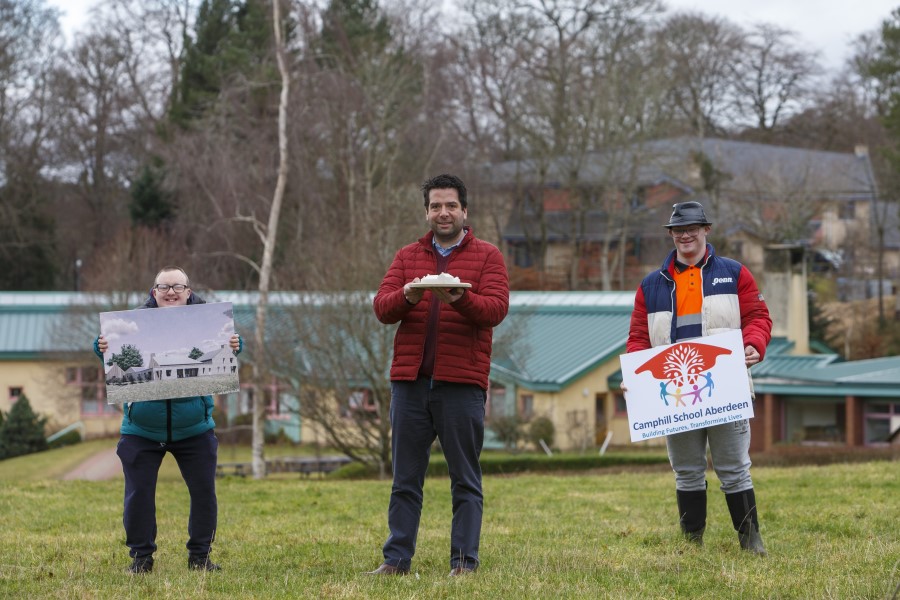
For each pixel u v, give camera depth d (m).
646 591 7.80
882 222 75.88
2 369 49.16
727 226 65.62
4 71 67.06
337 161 50.22
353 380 28.52
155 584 8.05
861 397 40.09
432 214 8.49
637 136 63.66
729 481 9.51
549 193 71.62
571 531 11.56
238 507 14.73
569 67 63.69
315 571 8.91
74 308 42.78
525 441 39.00
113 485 18.45
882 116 63.97
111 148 74.69
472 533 8.50
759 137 84.75
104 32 72.75
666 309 9.40
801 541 10.41
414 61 57.25
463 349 8.34
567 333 43.50
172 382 8.57
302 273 31.59
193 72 62.09
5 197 69.69
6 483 18.59
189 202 55.84
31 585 8.25
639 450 40.00
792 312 51.28
